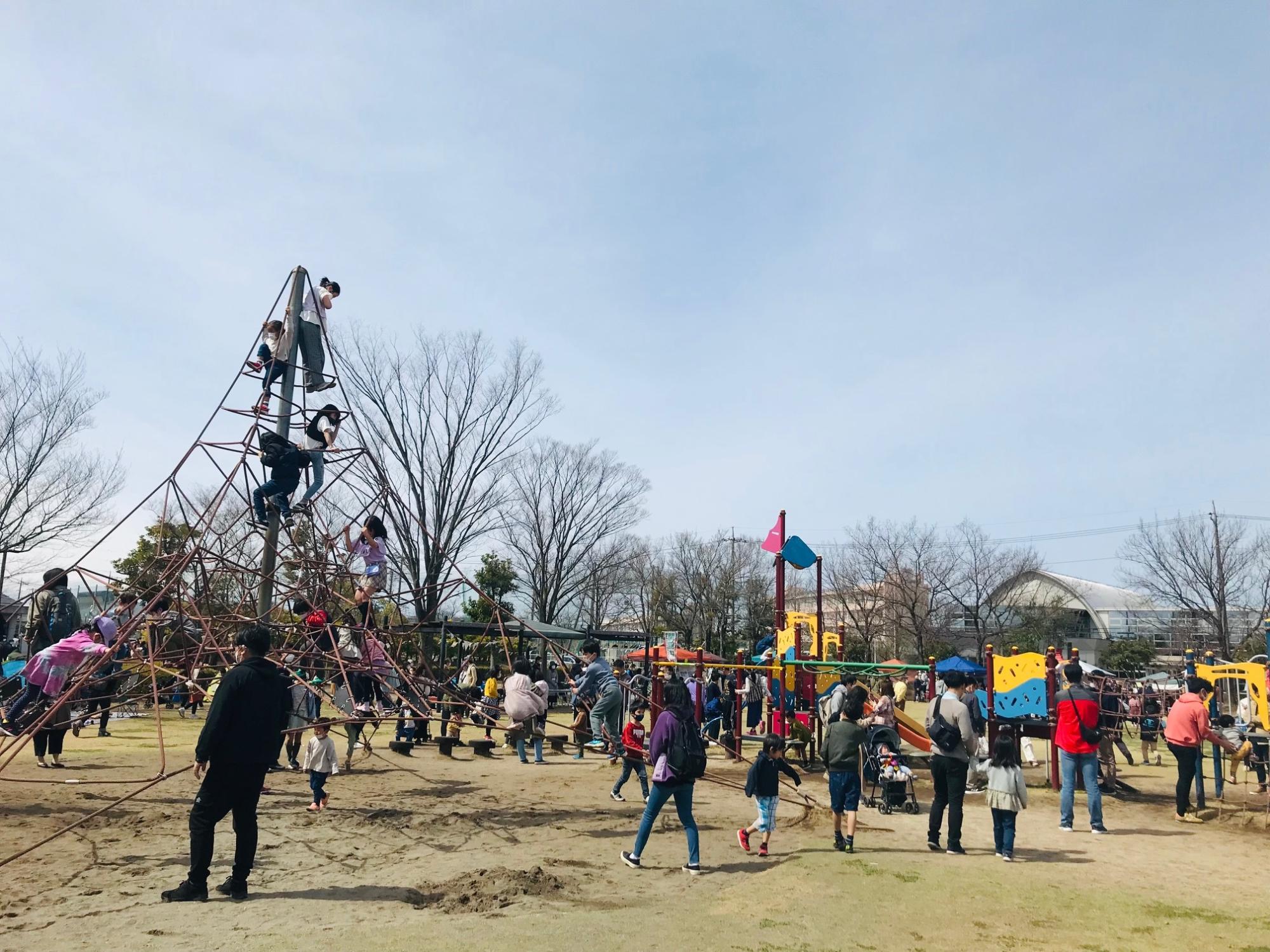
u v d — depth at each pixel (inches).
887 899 253.1
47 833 313.1
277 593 486.6
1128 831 375.9
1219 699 675.4
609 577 1712.6
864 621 1968.5
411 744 605.0
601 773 534.3
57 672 395.9
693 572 2060.8
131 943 195.6
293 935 203.3
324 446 449.4
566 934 210.1
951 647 1873.8
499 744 711.1
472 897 241.9
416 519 533.0
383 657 471.8
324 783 413.4
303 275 463.8
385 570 807.1
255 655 246.2
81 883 249.6
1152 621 2140.7
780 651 637.9
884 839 345.4
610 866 287.7
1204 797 447.8
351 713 407.5
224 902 231.3
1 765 318.0
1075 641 2105.1
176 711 812.0
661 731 289.3
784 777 525.7
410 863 284.8
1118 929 229.0
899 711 585.3
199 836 233.9
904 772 416.5
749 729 820.6
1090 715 374.3
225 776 234.5
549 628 1189.7
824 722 594.2
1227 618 1510.8
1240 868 307.0
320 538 496.7
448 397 1057.5
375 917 221.6
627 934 212.2
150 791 405.4
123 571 1001.5
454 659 1081.4
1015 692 502.9
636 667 952.9
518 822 363.6
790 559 661.9
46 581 442.3
